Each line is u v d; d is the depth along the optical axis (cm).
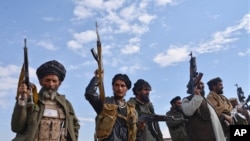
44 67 414
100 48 474
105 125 461
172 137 744
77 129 430
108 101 487
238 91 871
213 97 701
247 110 816
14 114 362
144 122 525
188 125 585
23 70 377
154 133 593
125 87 502
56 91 420
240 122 764
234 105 788
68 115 414
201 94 599
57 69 418
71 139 405
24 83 365
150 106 632
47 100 405
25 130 375
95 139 466
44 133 383
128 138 475
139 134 518
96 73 473
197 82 586
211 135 562
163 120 543
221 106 682
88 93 460
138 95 620
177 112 791
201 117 570
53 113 398
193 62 599
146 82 625
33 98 383
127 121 480
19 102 361
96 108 469
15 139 370
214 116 582
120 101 500
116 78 504
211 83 729
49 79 410
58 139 392
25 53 373
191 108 566
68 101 433
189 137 579
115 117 469
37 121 378
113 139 458
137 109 597
